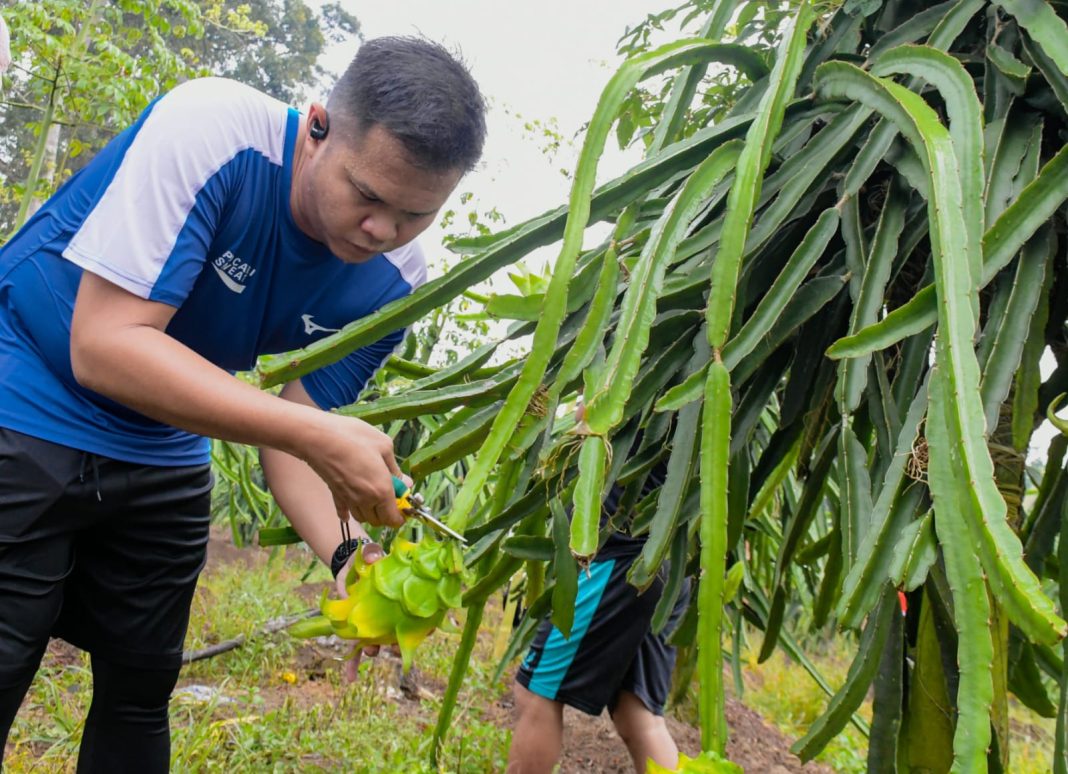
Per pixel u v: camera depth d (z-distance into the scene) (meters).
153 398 0.77
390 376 2.35
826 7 0.93
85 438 0.96
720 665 0.58
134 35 3.92
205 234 0.85
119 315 0.79
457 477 2.31
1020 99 0.77
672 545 0.85
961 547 0.52
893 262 0.80
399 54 0.77
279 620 2.53
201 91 0.87
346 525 0.99
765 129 0.69
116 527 1.04
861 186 0.76
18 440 0.92
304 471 1.13
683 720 2.40
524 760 1.56
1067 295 0.81
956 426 0.52
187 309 0.97
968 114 0.66
